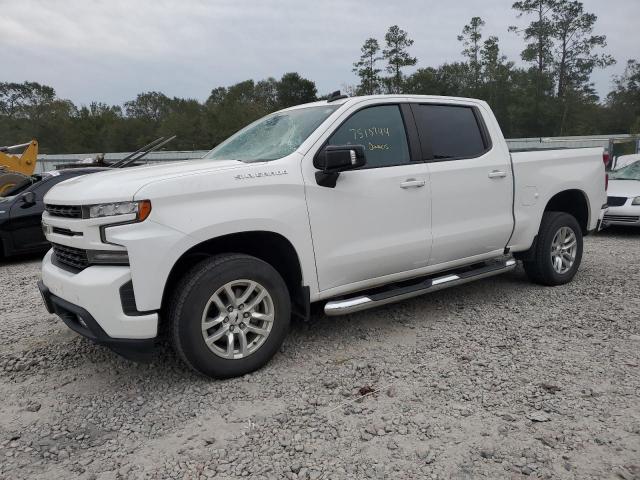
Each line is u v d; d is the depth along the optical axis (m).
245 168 3.70
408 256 4.48
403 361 3.99
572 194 5.99
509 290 5.75
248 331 3.78
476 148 5.04
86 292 3.30
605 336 4.33
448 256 4.81
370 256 4.24
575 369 3.73
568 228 5.81
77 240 3.41
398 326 4.75
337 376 3.77
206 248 3.85
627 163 11.56
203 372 3.61
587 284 5.92
